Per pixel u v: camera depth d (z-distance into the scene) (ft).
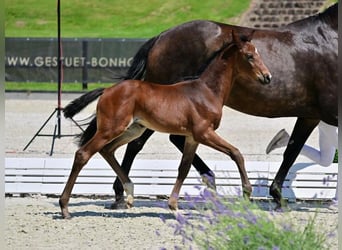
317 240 23.16
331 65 36.24
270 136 63.05
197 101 33.81
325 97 36.37
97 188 40.81
